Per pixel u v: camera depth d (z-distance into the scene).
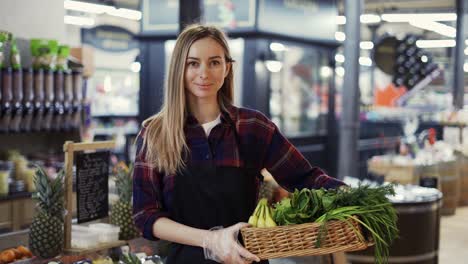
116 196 4.00
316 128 13.29
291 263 3.83
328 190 2.25
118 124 13.39
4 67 5.41
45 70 5.80
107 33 13.68
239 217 2.30
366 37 19.56
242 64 11.50
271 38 11.70
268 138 2.39
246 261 2.03
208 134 2.31
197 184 2.28
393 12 17.45
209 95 2.25
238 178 2.31
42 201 3.32
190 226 2.29
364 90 18.16
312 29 12.79
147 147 2.30
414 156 10.88
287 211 2.13
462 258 8.01
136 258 3.19
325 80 13.40
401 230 5.94
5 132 5.49
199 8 8.30
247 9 11.31
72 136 6.21
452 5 16.77
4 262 3.29
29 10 6.29
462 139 12.95
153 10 11.75
